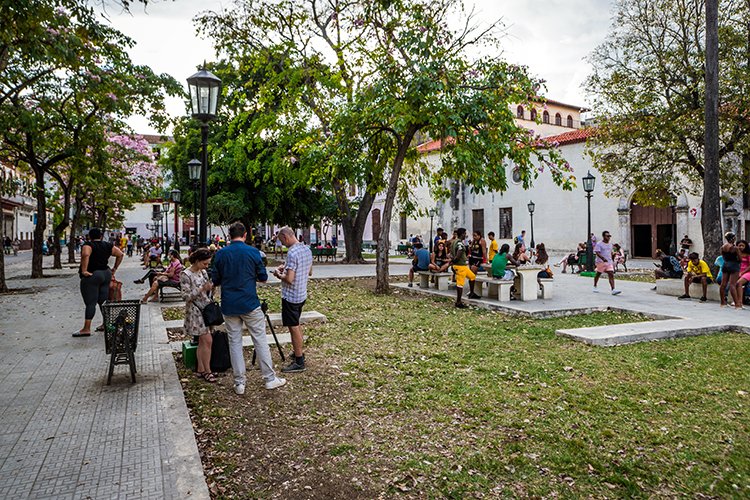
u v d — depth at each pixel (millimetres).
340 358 6816
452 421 4633
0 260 14406
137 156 25516
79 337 8023
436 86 11656
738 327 8703
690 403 5082
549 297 12086
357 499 3332
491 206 34250
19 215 52031
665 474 3676
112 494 3205
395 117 12547
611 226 27828
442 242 13953
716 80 12906
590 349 7320
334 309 11047
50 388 5371
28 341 7730
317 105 20625
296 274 6082
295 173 22203
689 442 4176
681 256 20250
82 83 14438
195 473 3494
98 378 5742
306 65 21031
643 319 9781
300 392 5410
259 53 22094
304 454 3971
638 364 6488
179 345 7379
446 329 8812
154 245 23062
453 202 36719
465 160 11820
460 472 3674
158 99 16219
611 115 19766
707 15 12945
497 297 12031
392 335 8328
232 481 3551
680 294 12664
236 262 5285
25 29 8320
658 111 18594
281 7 21031
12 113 14297
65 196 23344
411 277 15242
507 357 6863
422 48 12203
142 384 5516
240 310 5262
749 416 4723
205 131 9156
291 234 6215
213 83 8969
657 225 27734
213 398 5207
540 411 4867
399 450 4035
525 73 12750
